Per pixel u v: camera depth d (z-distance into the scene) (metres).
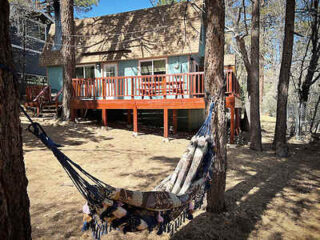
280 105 10.44
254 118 11.04
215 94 4.71
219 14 4.55
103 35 15.91
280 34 19.84
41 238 3.76
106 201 2.39
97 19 17.08
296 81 21.17
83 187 2.28
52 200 5.06
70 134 11.23
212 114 4.68
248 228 4.42
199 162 4.00
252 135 11.14
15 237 1.85
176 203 3.12
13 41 20.91
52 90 17.16
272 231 4.33
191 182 3.88
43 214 4.46
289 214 4.97
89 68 15.95
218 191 4.88
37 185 5.79
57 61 16.48
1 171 1.73
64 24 13.30
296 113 15.38
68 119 13.52
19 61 21.34
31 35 22.95
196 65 14.90
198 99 10.91
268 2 18.72
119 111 15.78
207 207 5.00
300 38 19.92
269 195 5.91
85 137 11.04
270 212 5.04
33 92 15.47
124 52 14.66
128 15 16.14
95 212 2.38
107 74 15.38
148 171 7.16
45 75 25.22
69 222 4.23
